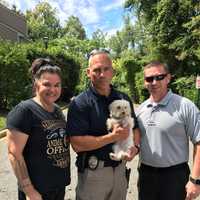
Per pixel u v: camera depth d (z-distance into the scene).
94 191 1.16
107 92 1.18
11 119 1.02
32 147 1.03
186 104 1.18
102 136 1.13
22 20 11.88
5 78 5.49
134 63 10.91
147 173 1.22
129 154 1.17
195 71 9.08
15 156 1.01
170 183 1.18
